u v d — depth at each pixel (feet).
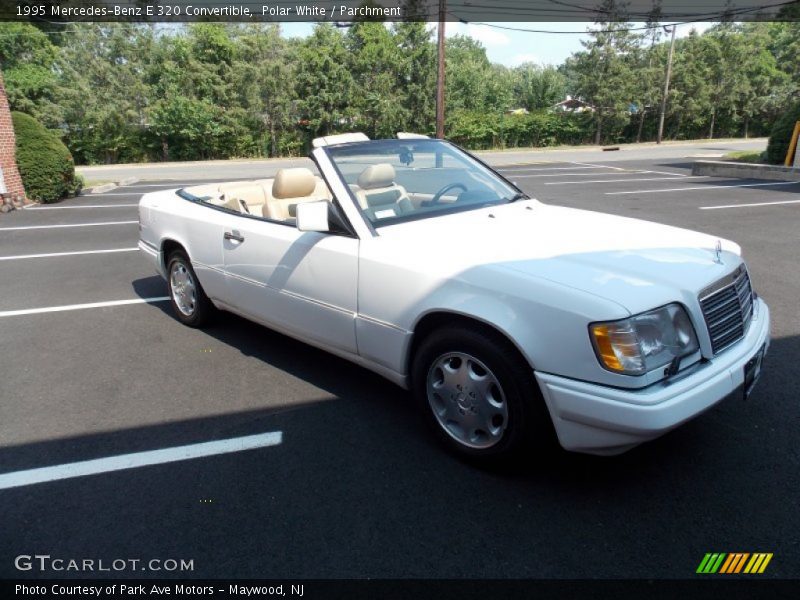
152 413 11.62
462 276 8.95
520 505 8.55
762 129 145.07
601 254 9.28
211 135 108.99
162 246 16.20
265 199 16.67
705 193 41.14
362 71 113.80
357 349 10.84
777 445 9.82
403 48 115.34
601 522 8.13
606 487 8.89
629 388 7.53
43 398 12.39
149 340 15.55
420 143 13.51
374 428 10.82
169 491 9.14
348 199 10.98
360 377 13.00
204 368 13.65
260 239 12.39
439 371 9.67
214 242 13.91
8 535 8.27
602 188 47.57
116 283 21.25
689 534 7.86
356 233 10.62
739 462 9.39
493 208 12.08
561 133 130.72
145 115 104.78
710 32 134.72
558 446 10.03
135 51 103.86
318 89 112.68
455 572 7.35
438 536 7.97
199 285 15.44
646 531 7.93
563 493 8.79
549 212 12.08
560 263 8.87
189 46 108.99
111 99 100.32
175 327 16.52
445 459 9.77
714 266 9.05
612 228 10.75
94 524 8.44
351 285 10.50
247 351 14.60
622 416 7.43
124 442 10.59
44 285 21.20
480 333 8.75
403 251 9.85
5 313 18.10
